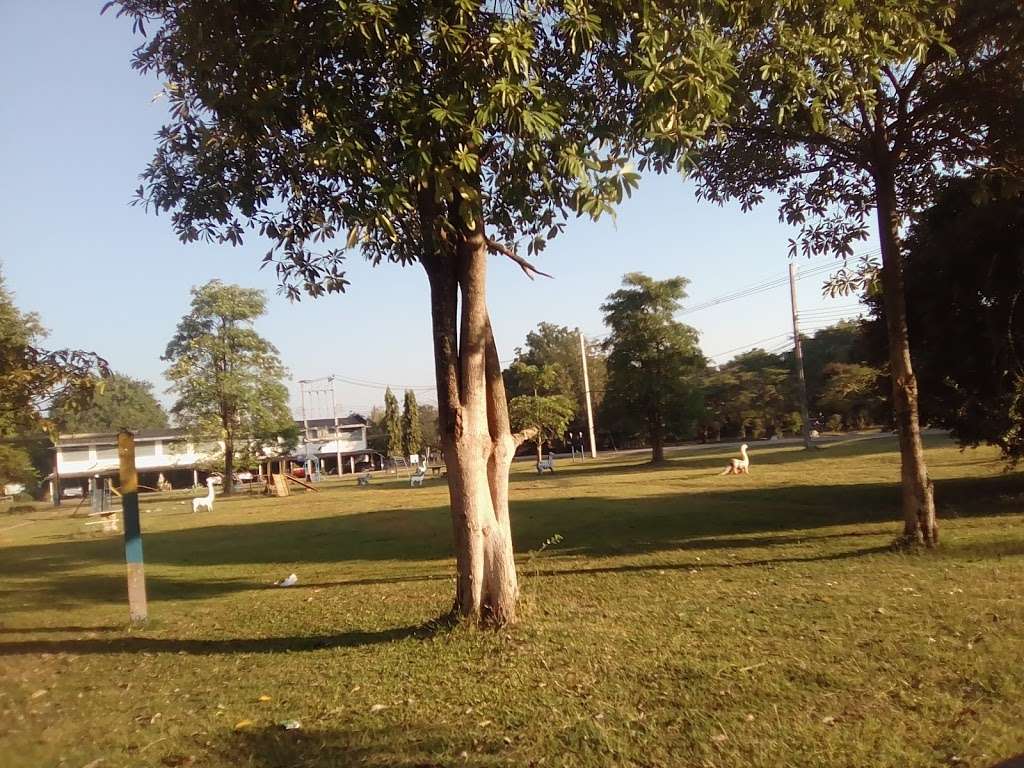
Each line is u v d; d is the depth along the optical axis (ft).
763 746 14.47
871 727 15.10
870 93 28.25
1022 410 45.93
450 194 21.47
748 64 28.35
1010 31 32.14
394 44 21.59
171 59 24.75
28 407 26.99
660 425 157.17
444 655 21.88
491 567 24.45
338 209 24.85
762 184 39.73
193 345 156.66
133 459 32.01
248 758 15.39
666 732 15.47
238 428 163.32
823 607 25.05
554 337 285.84
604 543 45.75
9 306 65.77
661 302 154.30
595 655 21.04
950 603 24.22
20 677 23.41
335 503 106.83
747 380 236.63
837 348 224.33
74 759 15.85
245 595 37.76
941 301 48.93
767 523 49.85
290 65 22.07
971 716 15.42
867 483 71.87
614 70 24.30
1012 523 40.14
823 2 26.22
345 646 24.62
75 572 50.52
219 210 25.72
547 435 162.09
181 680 22.04
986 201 38.11
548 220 25.94
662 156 23.12
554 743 15.19
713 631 23.02
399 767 14.44
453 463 24.45
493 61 21.65
